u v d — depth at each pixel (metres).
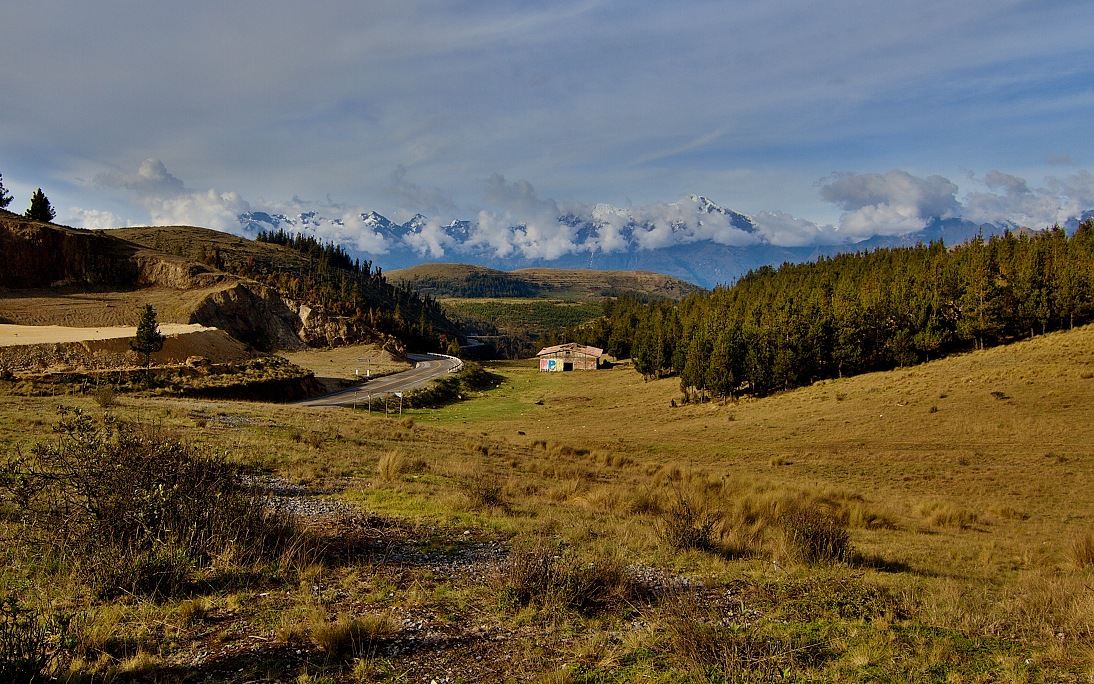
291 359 104.50
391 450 24.42
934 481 28.86
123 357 58.00
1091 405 40.28
